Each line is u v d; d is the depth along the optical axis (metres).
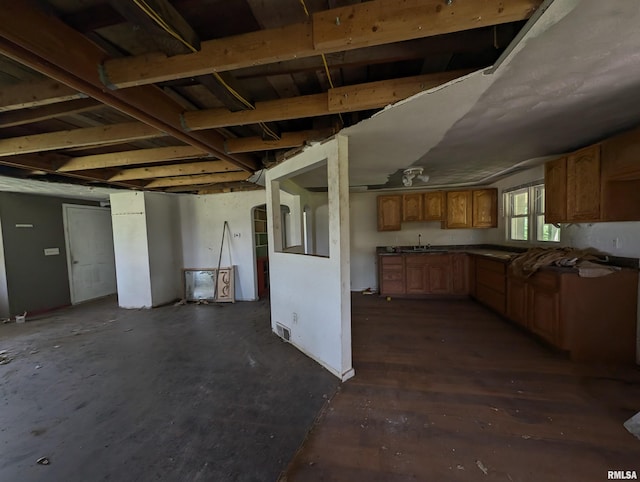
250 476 1.54
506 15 1.09
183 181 4.47
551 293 2.90
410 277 5.25
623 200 2.52
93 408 2.20
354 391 2.33
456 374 2.54
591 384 2.31
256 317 4.47
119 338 3.68
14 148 2.53
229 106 1.93
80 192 4.91
